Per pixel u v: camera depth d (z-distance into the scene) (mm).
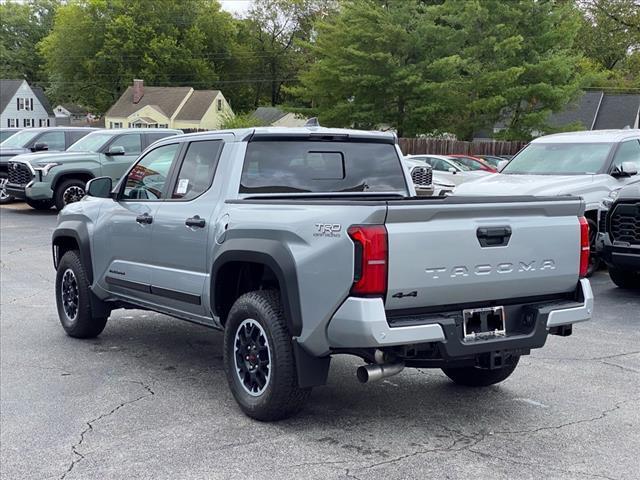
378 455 4453
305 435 4785
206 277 5449
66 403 5500
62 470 4316
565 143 11625
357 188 5949
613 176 10688
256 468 4277
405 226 4344
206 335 7609
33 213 19328
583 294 5062
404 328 4297
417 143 34156
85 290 7180
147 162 6492
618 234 9266
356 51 33906
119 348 7090
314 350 4578
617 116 49812
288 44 84312
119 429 4953
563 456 4453
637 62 54500
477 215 4582
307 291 4527
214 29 77375
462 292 4547
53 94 79688
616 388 5809
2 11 97188
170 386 5898
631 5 44750
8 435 4875
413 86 34094
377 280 4250
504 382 5965
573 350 6945
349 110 35469
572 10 34938
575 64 36281
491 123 35406
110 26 72625
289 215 4727
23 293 9773
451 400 5516
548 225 4875
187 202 5789
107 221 6734
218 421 5070
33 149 19828
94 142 18578
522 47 33781
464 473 4191
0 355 6836
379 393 5676
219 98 69562
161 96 69562
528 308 4863
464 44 35594
